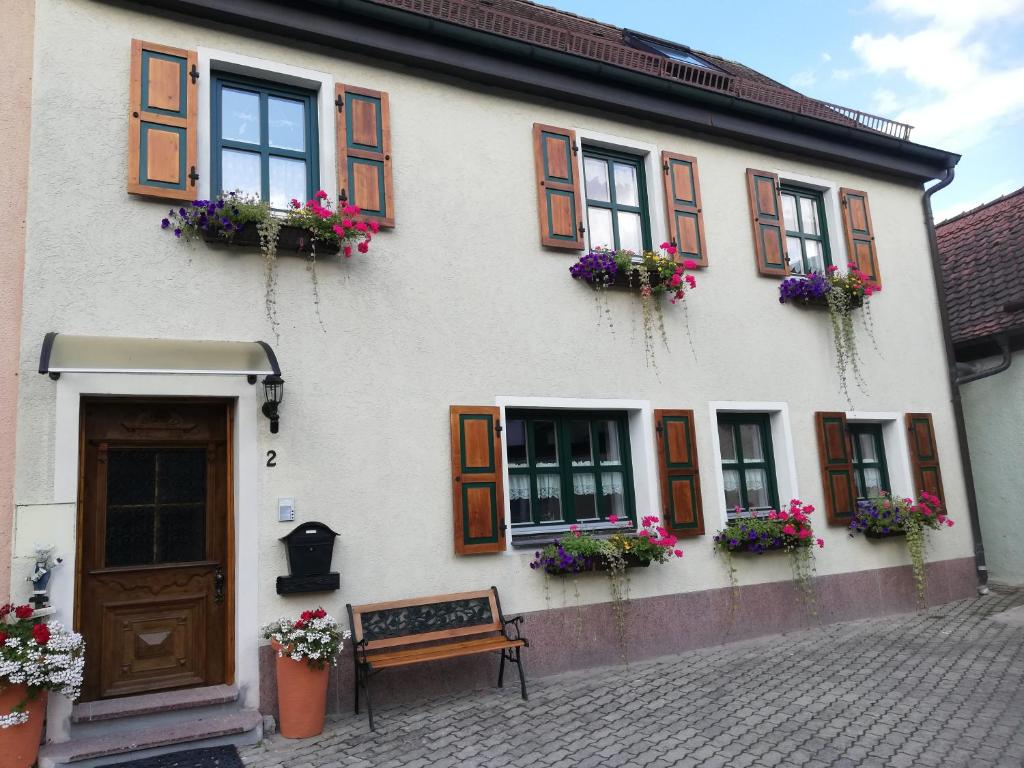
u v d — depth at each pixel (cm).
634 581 664
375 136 616
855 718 491
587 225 733
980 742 443
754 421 794
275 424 532
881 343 884
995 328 943
